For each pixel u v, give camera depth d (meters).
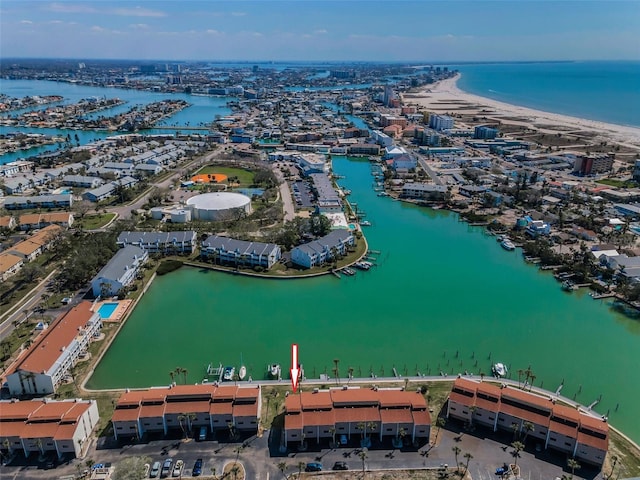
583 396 134.00
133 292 187.38
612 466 106.19
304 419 111.75
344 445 112.31
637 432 120.81
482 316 175.25
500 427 116.06
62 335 143.75
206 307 180.12
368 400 116.12
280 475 104.12
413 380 136.12
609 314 177.25
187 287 195.25
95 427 117.31
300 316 174.38
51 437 106.56
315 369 144.00
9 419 110.81
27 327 161.00
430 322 171.00
